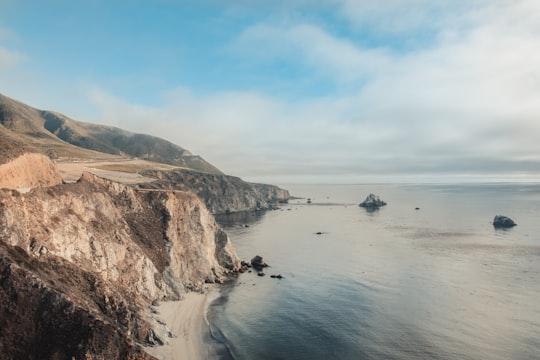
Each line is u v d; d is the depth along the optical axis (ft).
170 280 248.11
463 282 284.61
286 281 297.53
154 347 171.01
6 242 150.10
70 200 208.03
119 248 216.33
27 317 130.00
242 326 209.67
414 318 217.77
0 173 179.32
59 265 163.53
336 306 239.50
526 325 205.98
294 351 181.47
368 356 176.35
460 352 178.19
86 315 134.51
